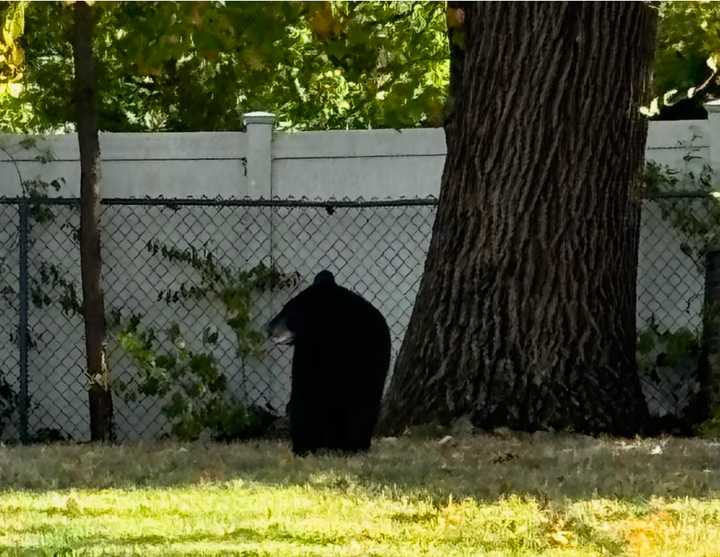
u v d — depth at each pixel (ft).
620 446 38.11
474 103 42.73
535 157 42.09
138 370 46.85
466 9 42.73
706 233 46.29
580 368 42.34
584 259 42.42
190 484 31.76
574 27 41.60
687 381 46.62
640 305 47.01
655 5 42.75
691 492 29.73
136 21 40.47
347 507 28.12
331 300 36.35
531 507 27.73
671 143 47.26
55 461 36.11
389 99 45.27
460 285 42.88
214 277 47.11
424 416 42.63
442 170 47.26
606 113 42.14
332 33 36.52
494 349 42.42
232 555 23.63
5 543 24.67
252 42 35.06
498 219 42.47
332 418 36.52
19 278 46.39
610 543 24.40
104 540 25.12
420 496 29.22
